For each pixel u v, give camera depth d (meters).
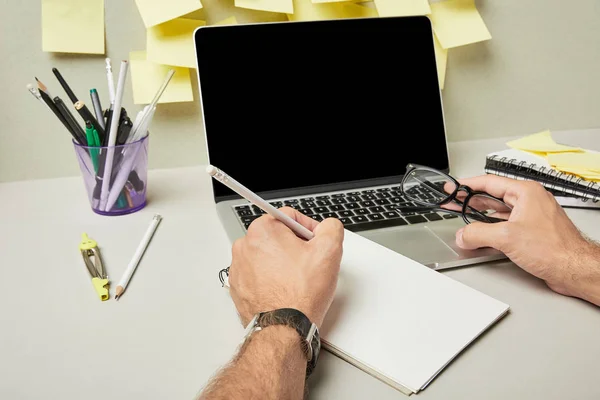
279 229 0.56
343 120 0.88
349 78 0.89
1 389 0.48
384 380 0.49
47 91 0.74
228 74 0.83
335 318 0.55
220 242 0.73
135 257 0.67
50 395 0.47
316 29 0.87
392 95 0.91
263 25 0.85
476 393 0.48
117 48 0.88
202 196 0.87
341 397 0.48
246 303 0.53
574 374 0.50
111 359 0.52
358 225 0.75
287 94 0.86
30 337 0.54
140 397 0.47
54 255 0.70
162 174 0.95
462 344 0.52
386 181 0.89
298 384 0.45
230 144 0.83
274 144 0.85
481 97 1.09
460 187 0.76
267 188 0.84
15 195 0.87
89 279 0.65
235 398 0.42
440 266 0.66
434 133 0.93
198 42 0.82
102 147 0.75
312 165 0.86
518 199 0.68
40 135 0.90
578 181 0.81
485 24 1.05
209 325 0.57
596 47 1.11
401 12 0.97
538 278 0.65
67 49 0.85
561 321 0.57
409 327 0.54
